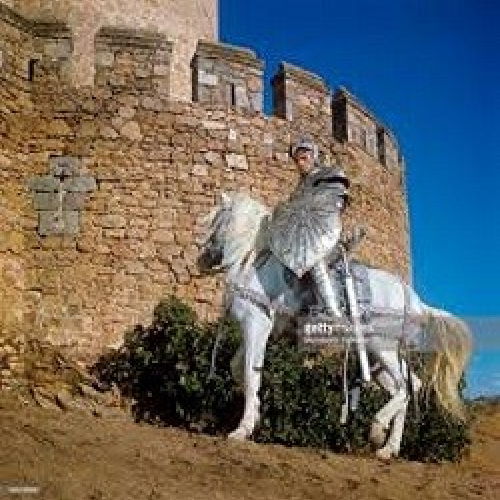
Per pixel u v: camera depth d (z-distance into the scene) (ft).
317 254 40.14
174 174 57.06
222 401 45.14
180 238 56.18
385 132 69.56
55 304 54.39
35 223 55.47
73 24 69.36
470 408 56.95
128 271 55.16
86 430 41.24
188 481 34.01
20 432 38.58
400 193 71.82
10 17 56.80
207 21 77.36
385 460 42.27
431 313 42.11
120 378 49.21
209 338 46.24
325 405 44.14
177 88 72.54
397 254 68.95
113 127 57.00
